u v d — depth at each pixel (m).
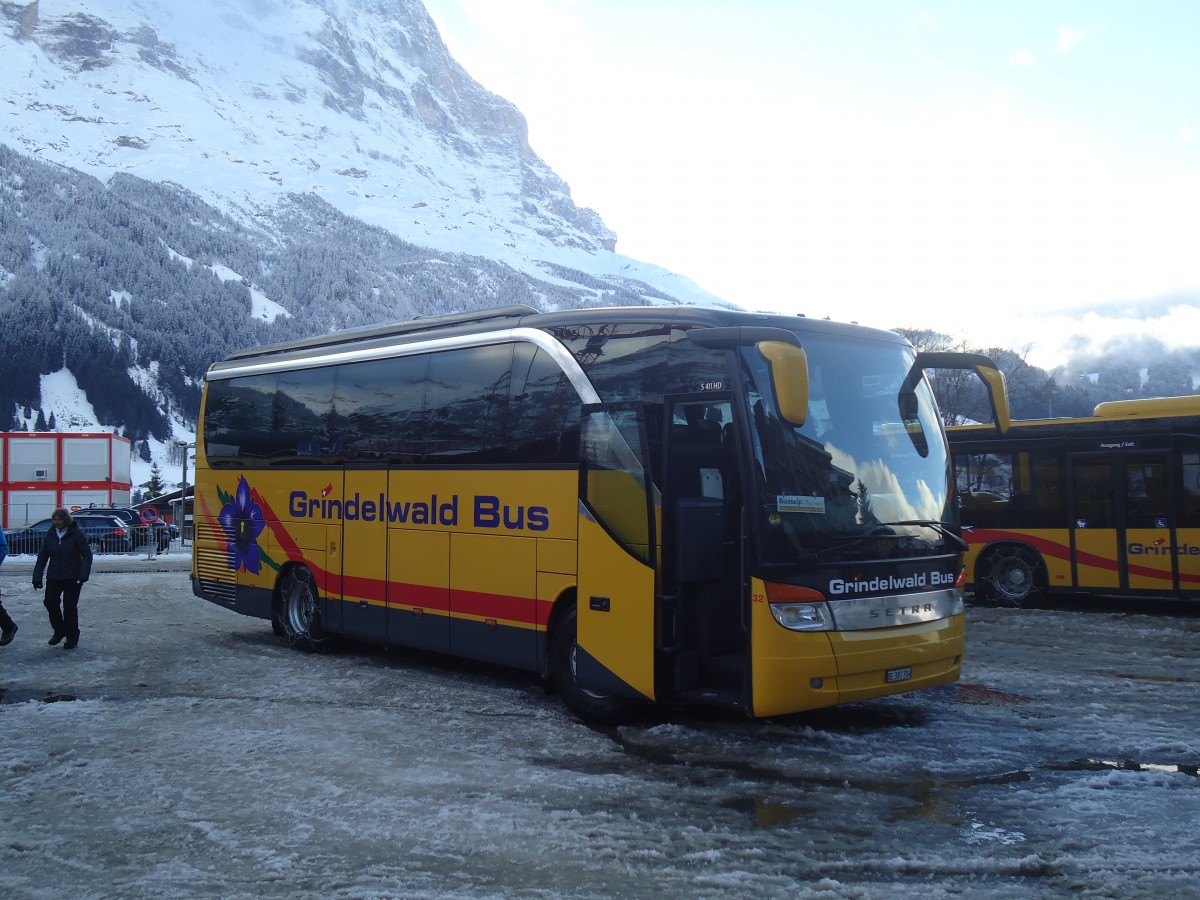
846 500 7.95
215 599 14.23
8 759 7.56
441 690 10.27
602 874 5.29
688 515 8.02
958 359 8.77
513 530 9.61
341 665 11.78
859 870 5.36
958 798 6.60
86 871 5.38
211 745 7.98
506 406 9.81
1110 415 16.55
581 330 9.23
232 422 14.10
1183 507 15.67
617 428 8.57
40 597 20.61
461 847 5.68
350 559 11.79
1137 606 17.28
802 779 7.06
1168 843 5.71
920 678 8.09
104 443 45.88
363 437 11.70
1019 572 17.06
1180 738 8.09
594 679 8.56
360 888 5.09
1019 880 5.21
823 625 7.59
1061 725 8.55
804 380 7.07
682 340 8.37
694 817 6.22
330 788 6.80
